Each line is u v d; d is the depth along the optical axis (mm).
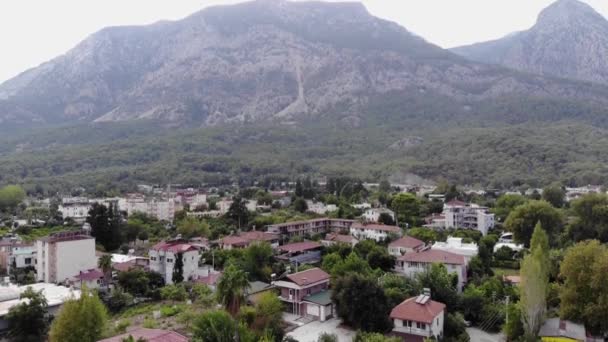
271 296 80250
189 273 110938
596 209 129250
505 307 79875
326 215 187500
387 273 100938
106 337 69688
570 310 73375
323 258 119062
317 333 76875
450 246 117625
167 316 85188
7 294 86688
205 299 91312
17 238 143000
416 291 85688
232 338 63406
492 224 167500
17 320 74312
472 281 99312
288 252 129375
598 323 71188
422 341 69500
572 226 134375
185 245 113250
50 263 112500
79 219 190875
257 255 110000
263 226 166250
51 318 80000
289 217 185750
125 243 150750
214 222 177125
